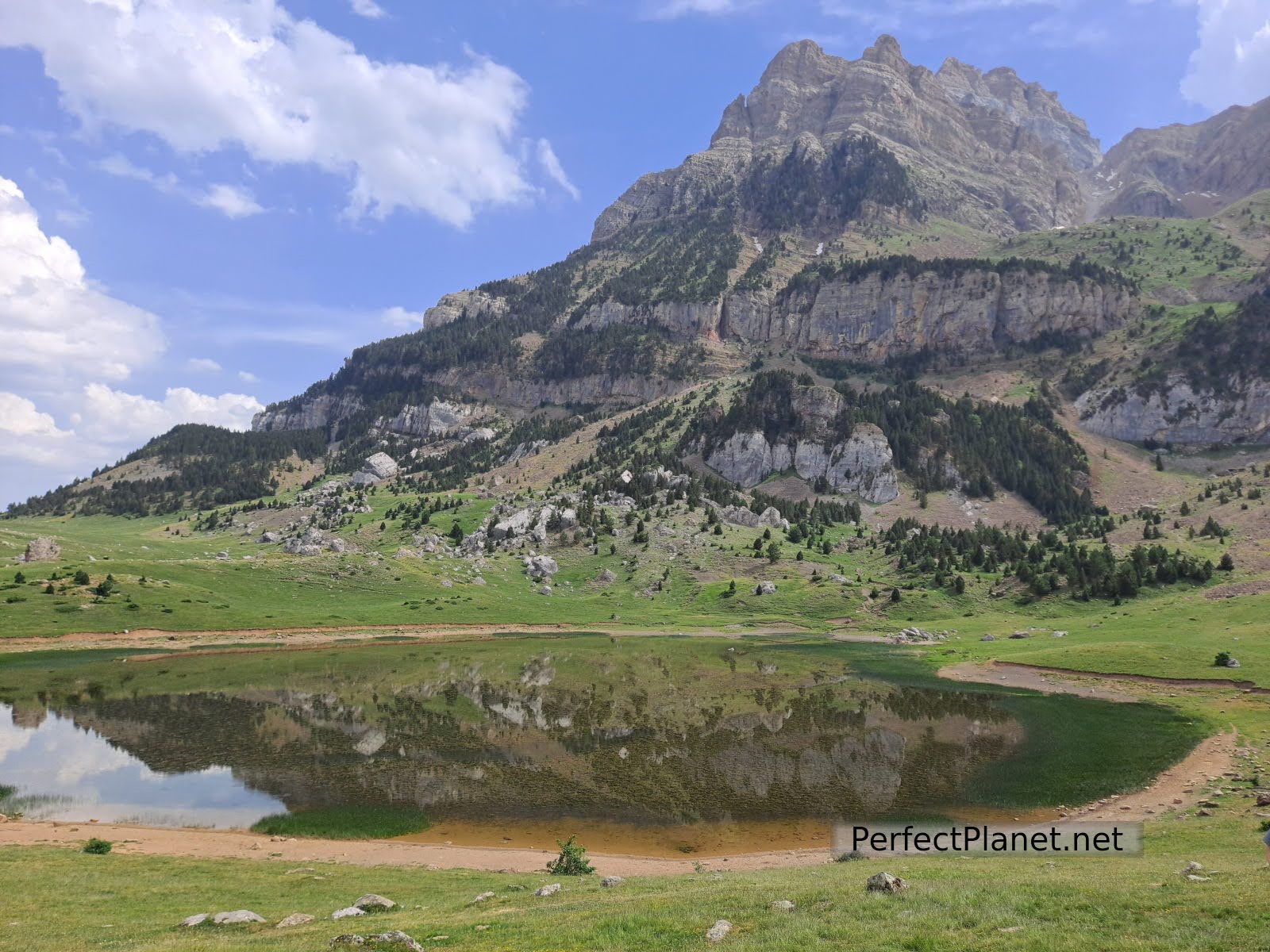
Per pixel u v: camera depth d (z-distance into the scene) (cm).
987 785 5872
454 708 9031
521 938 2175
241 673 11569
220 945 2220
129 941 2427
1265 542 17625
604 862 4253
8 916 2738
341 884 3550
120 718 8281
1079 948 1759
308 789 5766
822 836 4791
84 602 14950
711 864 4197
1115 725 7669
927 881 2773
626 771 6306
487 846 4603
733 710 8975
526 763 6544
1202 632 11888
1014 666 11319
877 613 18125
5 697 9525
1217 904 2052
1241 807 4647
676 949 1969
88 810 5262
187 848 4422
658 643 15875
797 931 2055
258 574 18988
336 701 9375
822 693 10088
